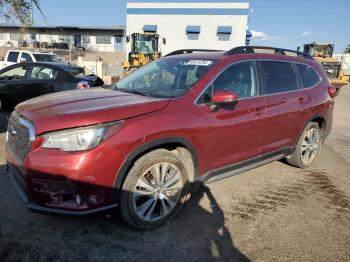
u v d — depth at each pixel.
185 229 3.46
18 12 10.41
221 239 3.32
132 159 3.09
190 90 3.65
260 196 4.35
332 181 5.02
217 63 3.99
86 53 45.38
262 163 4.59
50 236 3.21
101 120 2.94
